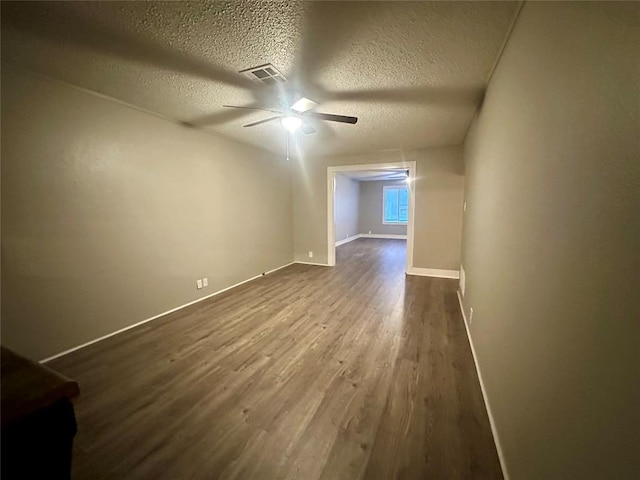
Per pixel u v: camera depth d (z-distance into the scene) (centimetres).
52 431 60
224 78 215
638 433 49
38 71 206
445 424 155
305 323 291
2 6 138
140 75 212
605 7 63
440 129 354
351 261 601
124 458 135
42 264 218
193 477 125
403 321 296
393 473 127
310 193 559
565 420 77
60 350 229
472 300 254
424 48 174
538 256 102
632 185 52
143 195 290
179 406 171
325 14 144
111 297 265
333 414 163
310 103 240
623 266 54
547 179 96
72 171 233
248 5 138
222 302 355
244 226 439
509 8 137
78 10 142
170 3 137
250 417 161
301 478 125
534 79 112
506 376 136
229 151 403
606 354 59
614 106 59
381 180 938
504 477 124
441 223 463
